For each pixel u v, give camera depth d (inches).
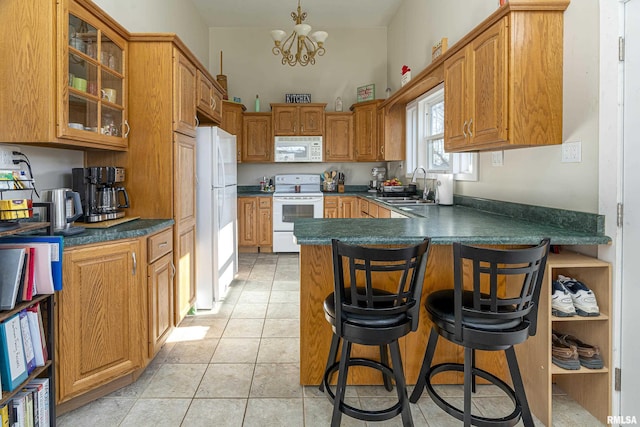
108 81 95.0
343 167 246.2
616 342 70.9
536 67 82.2
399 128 206.2
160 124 101.6
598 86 73.5
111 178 93.8
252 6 206.7
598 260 73.7
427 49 167.8
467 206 132.8
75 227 80.7
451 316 63.9
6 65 73.5
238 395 81.7
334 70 241.4
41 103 73.3
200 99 126.4
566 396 81.7
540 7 80.9
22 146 81.9
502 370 84.7
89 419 73.5
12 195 80.1
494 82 86.2
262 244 224.1
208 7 207.6
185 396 81.3
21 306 60.0
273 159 228.4
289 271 183.8
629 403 68.7
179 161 107.3
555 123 83.5
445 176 141.4
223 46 238.2
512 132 82.4
